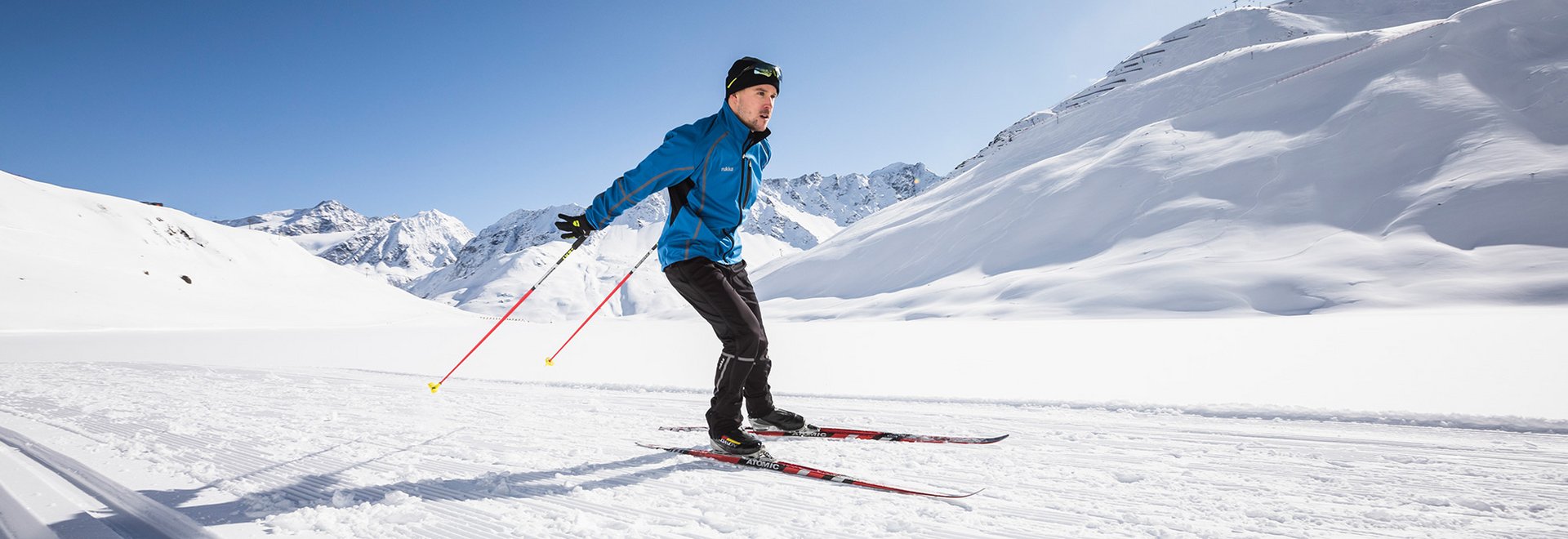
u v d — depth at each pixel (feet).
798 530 6.68
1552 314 69.41
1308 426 12.08
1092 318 130.62
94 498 8.13
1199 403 14.25
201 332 101.24
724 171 9.18
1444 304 108.78
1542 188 142.10
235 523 7.03
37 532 6.84
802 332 71.20
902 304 184.44
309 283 247.70
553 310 588.09
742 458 9.42
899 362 31.01
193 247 234.58
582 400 17.07
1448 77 211.20
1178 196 203.10
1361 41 274.36
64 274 150.20
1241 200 189.37
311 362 36.06
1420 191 162.61
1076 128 333.21
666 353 40.55
